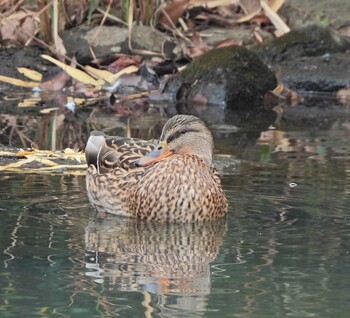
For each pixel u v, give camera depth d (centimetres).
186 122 1172
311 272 909
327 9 2342
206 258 955
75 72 2017
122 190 1146
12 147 1459
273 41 2170
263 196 1202
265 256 962
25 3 2214
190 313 799
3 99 1919
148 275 901
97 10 2216
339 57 2147
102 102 1928
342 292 853
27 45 2136
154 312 800
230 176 1308
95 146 1205
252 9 2333
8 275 893
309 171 1334
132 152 1191
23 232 1037
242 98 1969
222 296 841
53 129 1622
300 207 1148
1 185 1244
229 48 2014
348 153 1459
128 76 2025
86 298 833
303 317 791
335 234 1038
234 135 1616
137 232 1066
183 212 1112
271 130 1670
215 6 2308
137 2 2209
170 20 2192
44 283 872
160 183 1119
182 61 2116
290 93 2045
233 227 1077
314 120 1778
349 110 1903
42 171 1334
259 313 802
